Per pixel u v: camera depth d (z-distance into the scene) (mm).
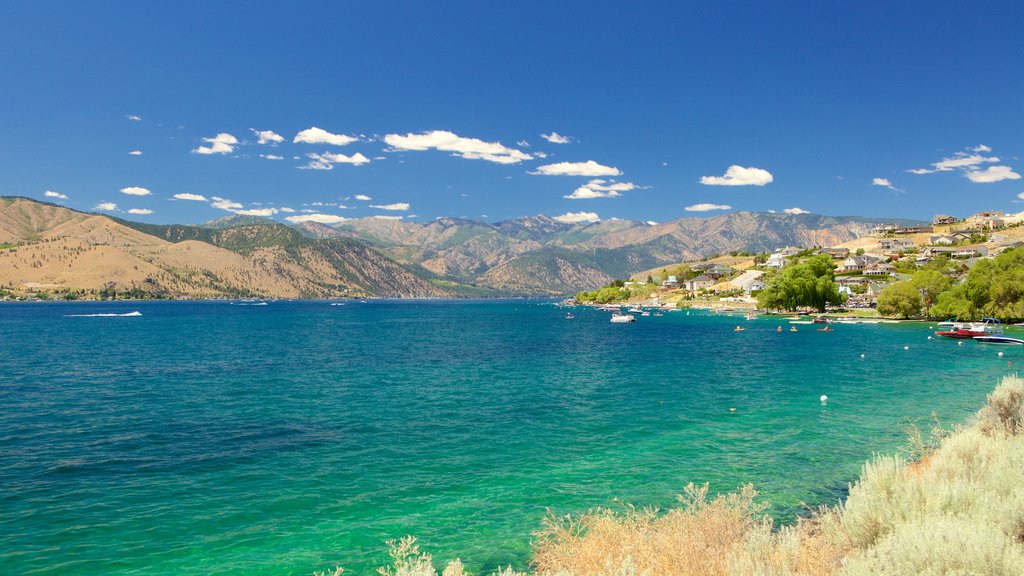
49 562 17781
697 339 109438
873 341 100562
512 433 34781
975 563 8664
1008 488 12547
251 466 28062
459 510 22266
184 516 21625
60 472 26953
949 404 42719
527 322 186000
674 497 23406
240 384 54844
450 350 90438
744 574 10469
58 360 75500
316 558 18203
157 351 88000
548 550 16078
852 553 11328
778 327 130125
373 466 28078
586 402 44969
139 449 31203
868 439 32469
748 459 28750
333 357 80125
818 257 194625
